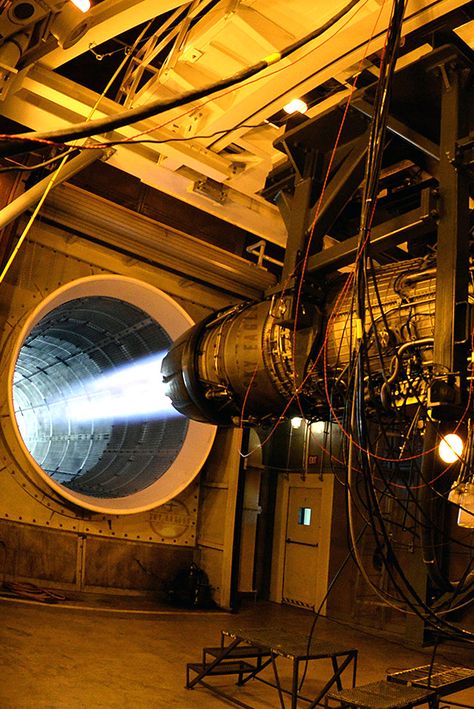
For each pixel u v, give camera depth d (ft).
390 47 12.91
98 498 31.27
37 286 29.63
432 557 13.42
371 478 12.52
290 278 16.39
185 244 32.35
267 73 18.48
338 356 15.33
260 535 38.78
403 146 16.99
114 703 17.13
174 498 34.35
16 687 17.15
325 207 16.58
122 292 31.83
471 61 14.14
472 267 13.91
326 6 16.35
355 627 31.76
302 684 19.22
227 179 24.16
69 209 29.25
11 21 16.44
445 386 11.91
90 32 17.93
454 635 13.91
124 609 29.07
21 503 29.48
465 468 12.70
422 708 20.42
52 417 47.14
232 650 19.26
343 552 35.32
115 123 10.93
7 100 21.38
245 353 17.69
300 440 38.65
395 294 14.32
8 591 27.81
